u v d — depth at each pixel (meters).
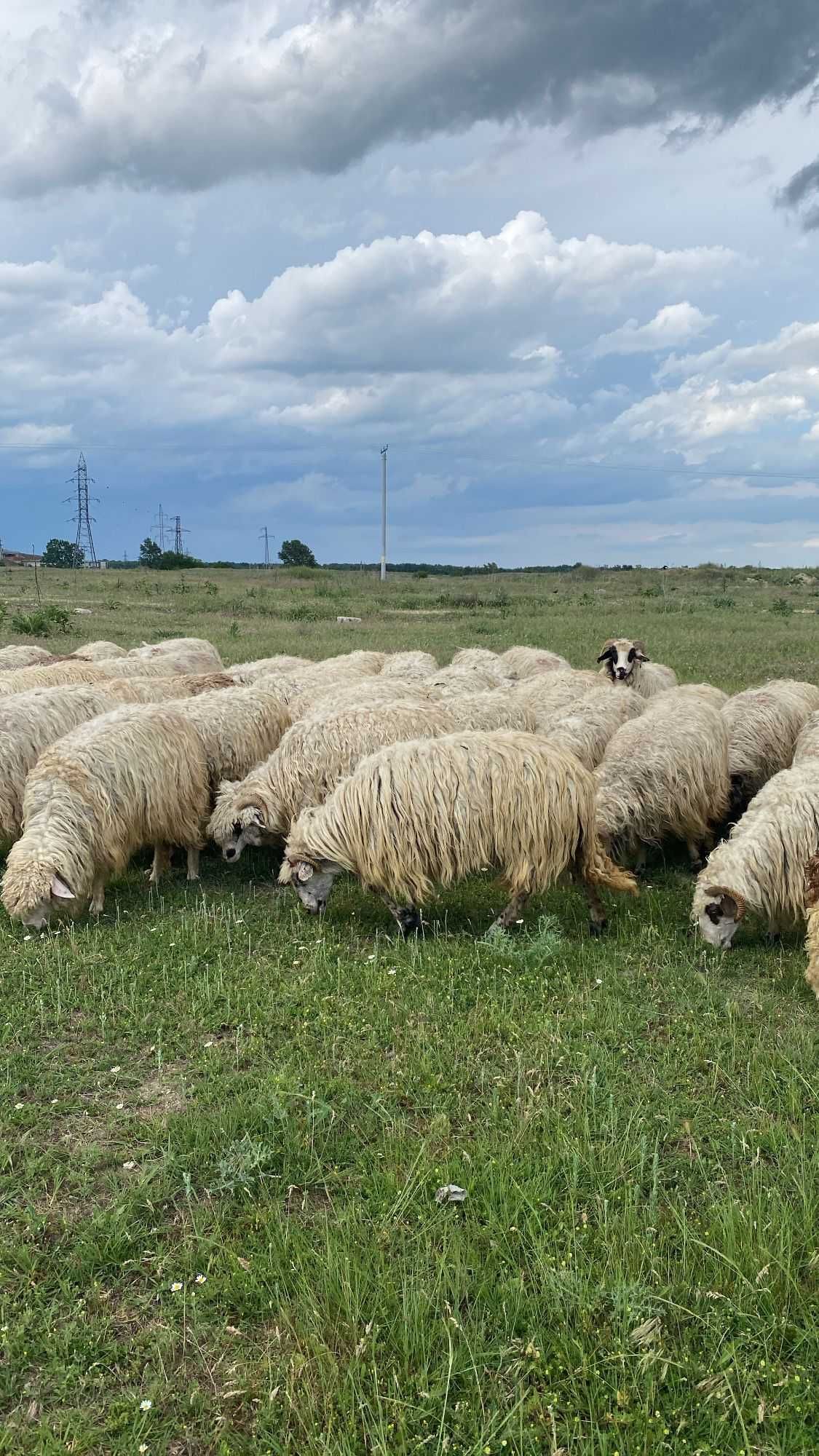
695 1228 3.81
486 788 6.59
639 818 8.25
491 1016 5.61
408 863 6.66
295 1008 5.79
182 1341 3.42
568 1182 4.08
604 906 7.59
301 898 7.33
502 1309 3.40
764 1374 3.13
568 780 6.68
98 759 7.68
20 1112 4.75
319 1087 4.88
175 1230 3.96
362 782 6.75
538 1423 3.04
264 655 21.67
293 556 115.75
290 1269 3.65
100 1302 3.58
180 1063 5.28
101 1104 4.87
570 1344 3.25
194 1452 3.04
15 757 8.66
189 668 13.94
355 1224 3.84
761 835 6.57
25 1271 3.74
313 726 8.47
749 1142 4.37
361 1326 3.40
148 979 6.24
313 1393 3.15
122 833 7.79
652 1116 4.61
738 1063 5.10
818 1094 4.70
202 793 8.62
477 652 14.11
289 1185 4.16
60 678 11.80
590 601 42.03
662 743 8.38
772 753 9.94
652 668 14.02
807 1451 2.90
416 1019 5.62
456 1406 3.09
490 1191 4.00
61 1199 4.17
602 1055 5.13
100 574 70.69
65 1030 5.62
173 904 7.81
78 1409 3.17
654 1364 3.17
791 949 6.70
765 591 53.78
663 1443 2.92
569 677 12.05
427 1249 3.71
